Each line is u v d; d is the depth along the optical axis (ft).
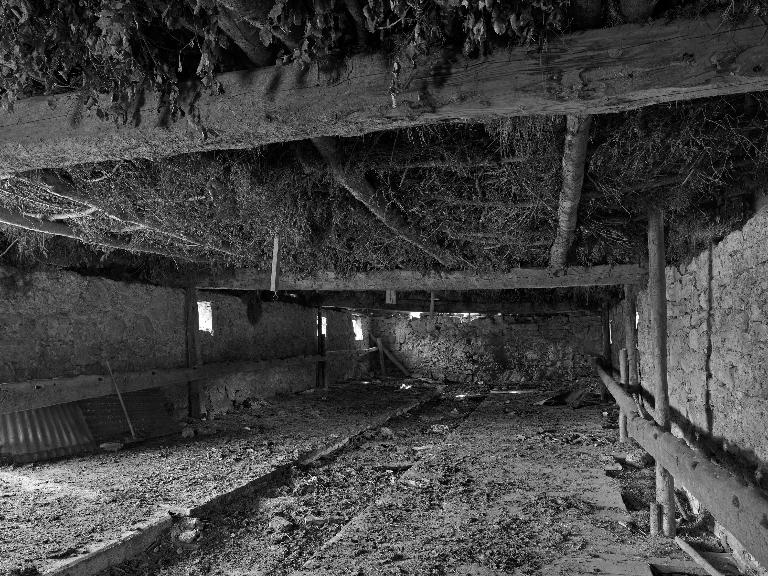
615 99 5.88
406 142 10.39
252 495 17.25
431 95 6.23
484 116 6.48
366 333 54.39
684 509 15.46
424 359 53.36
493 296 39.06
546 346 50.96
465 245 17.88
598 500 15.71
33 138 7.75
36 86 7.89
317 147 9.89
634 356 24.56
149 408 24.49
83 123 7.57
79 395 20.40
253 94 6.91
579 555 12.03
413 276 21.11
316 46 6.28
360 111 6.55
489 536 13.14
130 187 12.10
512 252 18.65
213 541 13.97
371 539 13.10
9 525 13.15
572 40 5.84
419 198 12.84
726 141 8.96
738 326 11.20
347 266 21.16
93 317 21.90
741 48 5.39
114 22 6.15
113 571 11.91
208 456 20.62
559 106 6.10
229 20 6.09
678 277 16.97
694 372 14.97
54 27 6.53
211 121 7.09
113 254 21.77
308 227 15.23
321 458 22.43
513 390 46.16
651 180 10.58
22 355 19.11
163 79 7.09
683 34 5.55
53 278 20.31
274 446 22.56
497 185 12.07
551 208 12.53
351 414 31.17
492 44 6.04
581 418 29.73
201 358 27.81
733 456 11.65
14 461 18.58
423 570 11.34
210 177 11.68
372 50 6.52
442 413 35.12
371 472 20.53
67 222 14.97
